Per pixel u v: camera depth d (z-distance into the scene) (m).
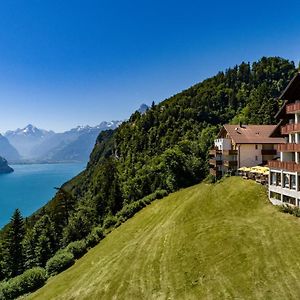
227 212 56.12
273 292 30.36
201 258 40.38
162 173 104.44
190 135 166.25
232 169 82.44
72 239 79.88
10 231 78.25
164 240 50.28
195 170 102.44
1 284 56.47
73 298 40.12
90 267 50.84
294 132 50.91
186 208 64.44
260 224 46.12
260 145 83.81
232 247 40.69
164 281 37.69
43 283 54.50
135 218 75.44
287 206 49.72
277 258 35.62
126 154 196.38
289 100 54.59
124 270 43.34
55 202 107.50
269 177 56.50
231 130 88.88
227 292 32.09
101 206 106.94
